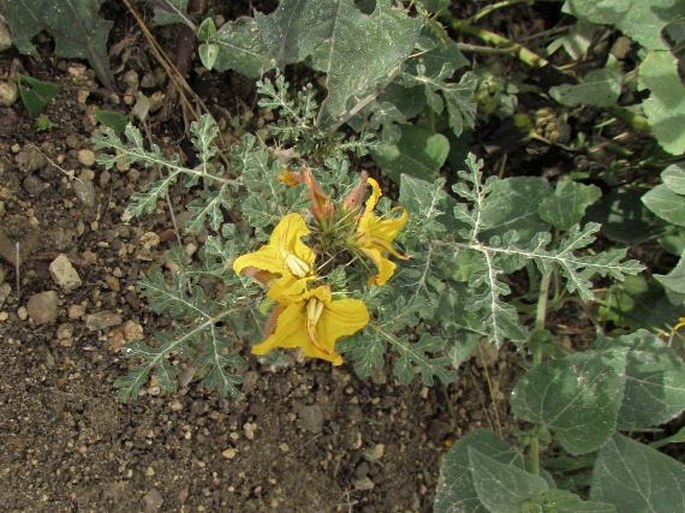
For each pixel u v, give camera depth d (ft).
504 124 0.81
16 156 0.63
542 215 0.72
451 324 0.66
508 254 0.61
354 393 0.72
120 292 0.65
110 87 0.68
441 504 0.65
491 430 0.69
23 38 0.64
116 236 0.65
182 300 0.57
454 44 0.75
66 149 0.65
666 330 0.79
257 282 0.54
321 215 0.52
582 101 0.80
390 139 0.71
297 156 0.68
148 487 0.63
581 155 0.83
